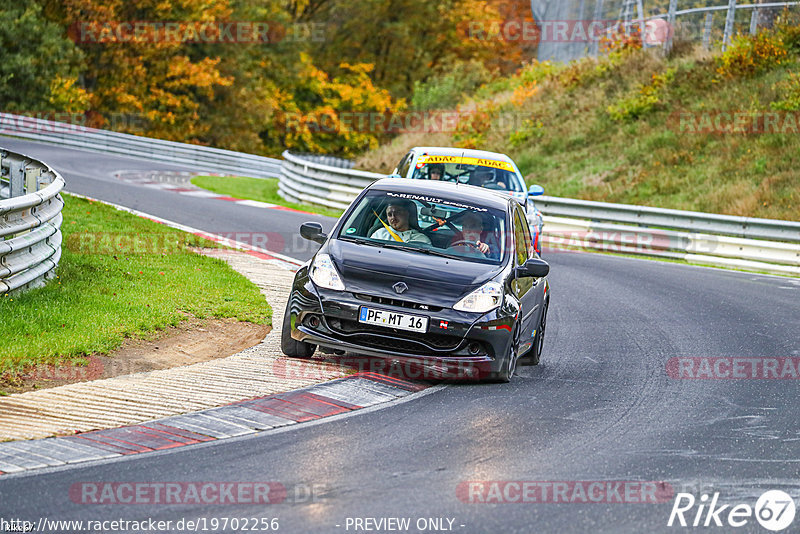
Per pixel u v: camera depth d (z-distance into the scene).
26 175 47.22
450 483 20.61
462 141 137.88
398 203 33.62
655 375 33.78
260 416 25.08
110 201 72.88
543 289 36.62
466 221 33.25
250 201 88.06
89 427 23.06
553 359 36.12
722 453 24.25
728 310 49.50
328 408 26.39
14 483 19.14
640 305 49.81
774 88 114.12
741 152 106.69
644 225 81.50
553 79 145.62
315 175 96.94
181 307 37.31
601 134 124.00
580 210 81.75
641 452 23.94
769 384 33.03
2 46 167.00
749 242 72.25
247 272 48.00
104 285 38.75
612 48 142.38
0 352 27.77
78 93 170.38
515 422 26.16
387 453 22.55
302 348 31.42
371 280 29.98
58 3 180.50
